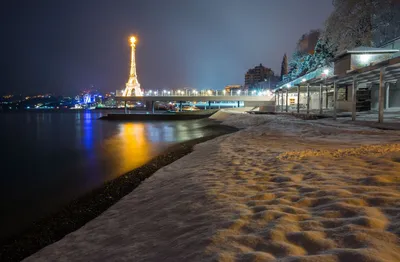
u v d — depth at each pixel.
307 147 10.47
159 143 27.23
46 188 12.49
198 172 8.02
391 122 15.20
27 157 24.27
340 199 4.12
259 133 17.88
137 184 9.95
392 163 5.96
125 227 5.17
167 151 19.45
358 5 41.28
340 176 5.52
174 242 3.60
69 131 55.31
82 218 7.59
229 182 6.25
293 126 19.22
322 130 15.59
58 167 18.23
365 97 28.42
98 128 61.38
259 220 3.74
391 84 26.12
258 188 5.46
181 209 4.95
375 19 38.41
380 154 6.94
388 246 2.73
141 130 49.12
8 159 23.44
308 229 3.33
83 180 13.28
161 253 3.41
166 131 44.41
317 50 58.69
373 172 5.51
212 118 62.53
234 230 3.50
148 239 4.09
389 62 14.22
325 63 46.47
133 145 27.27
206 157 11.16
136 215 5.75
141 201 6.89
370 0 39.19
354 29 41.88
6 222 8.34
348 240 2.92
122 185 10.30
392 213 3.51
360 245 2.79
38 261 4.74
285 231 3.29
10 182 14.46
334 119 20.62
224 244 3.13
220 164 8.88
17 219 8.56
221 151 11.69
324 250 2.81
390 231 3.03
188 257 3.02
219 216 4.11
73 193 10.99
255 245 3.06
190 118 83.12
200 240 3.35
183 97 99.44
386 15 36.28
